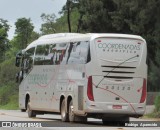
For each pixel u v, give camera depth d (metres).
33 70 42.00
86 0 71.38
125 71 33.56
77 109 33.97
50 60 38.84
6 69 102.00
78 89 33.97
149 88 64.94
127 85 33.56
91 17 69.25
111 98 33.22
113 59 33.34
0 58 131.62
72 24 109.94
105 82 33.16
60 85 36.81
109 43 33.34
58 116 47.50
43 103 39.75
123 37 33.69
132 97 33.66
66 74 35.97
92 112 32.97
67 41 36.44
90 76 33.03
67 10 90.62
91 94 32.94
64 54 36.62
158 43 62.25
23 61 44.41
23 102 43.94
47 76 39.22
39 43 41.41
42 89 40.00
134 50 33.84
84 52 33.75
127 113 33.56
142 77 33.97
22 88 44.31
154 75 63.31
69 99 35.44
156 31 62.47
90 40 33.28
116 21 66.00
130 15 65.31
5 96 93.06
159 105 48.75
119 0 65.69
